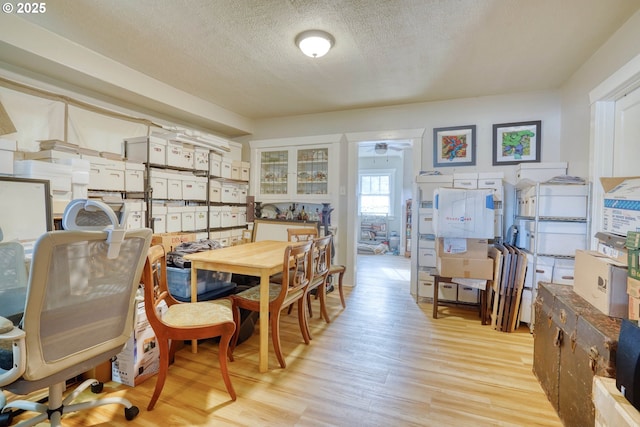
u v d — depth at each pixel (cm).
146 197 310
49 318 107
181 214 351
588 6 190
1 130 232
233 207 440
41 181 176
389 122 396
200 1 192
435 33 224
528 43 236
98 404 145
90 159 260
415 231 377
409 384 183
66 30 227
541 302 184
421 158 381
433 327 272
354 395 172
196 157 371
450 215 282
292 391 175
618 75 211
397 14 202
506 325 263
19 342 101
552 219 259
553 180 264
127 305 138
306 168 450
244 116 454
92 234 112
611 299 133
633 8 192
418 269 346
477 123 356
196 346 220
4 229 159
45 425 147
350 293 382
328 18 208
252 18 210
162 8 200
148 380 184
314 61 273
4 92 236
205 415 153
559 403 153
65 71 251
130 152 322
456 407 162
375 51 253
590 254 156
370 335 253
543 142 329
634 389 93
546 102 329
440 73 293
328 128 429
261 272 198
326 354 220
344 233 421
